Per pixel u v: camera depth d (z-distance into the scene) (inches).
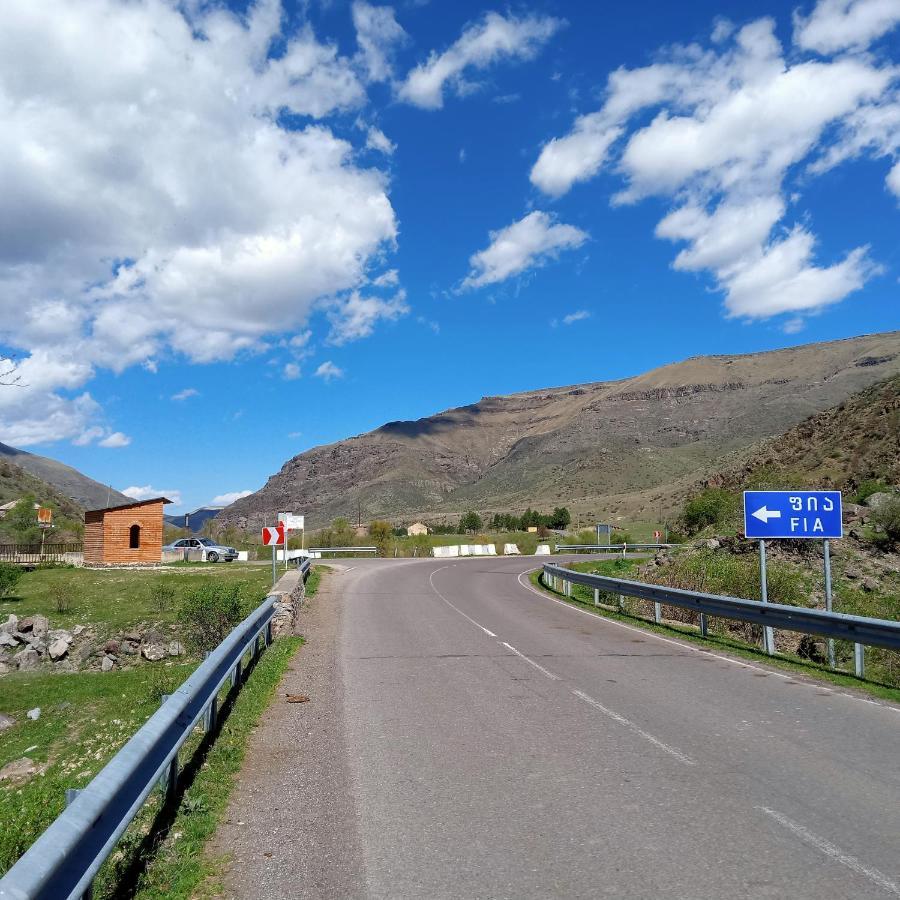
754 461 2076.8
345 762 274.1
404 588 1048.2
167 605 920.9
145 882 179.2
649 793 235.8
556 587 1106.7
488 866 185.2
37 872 120.9
